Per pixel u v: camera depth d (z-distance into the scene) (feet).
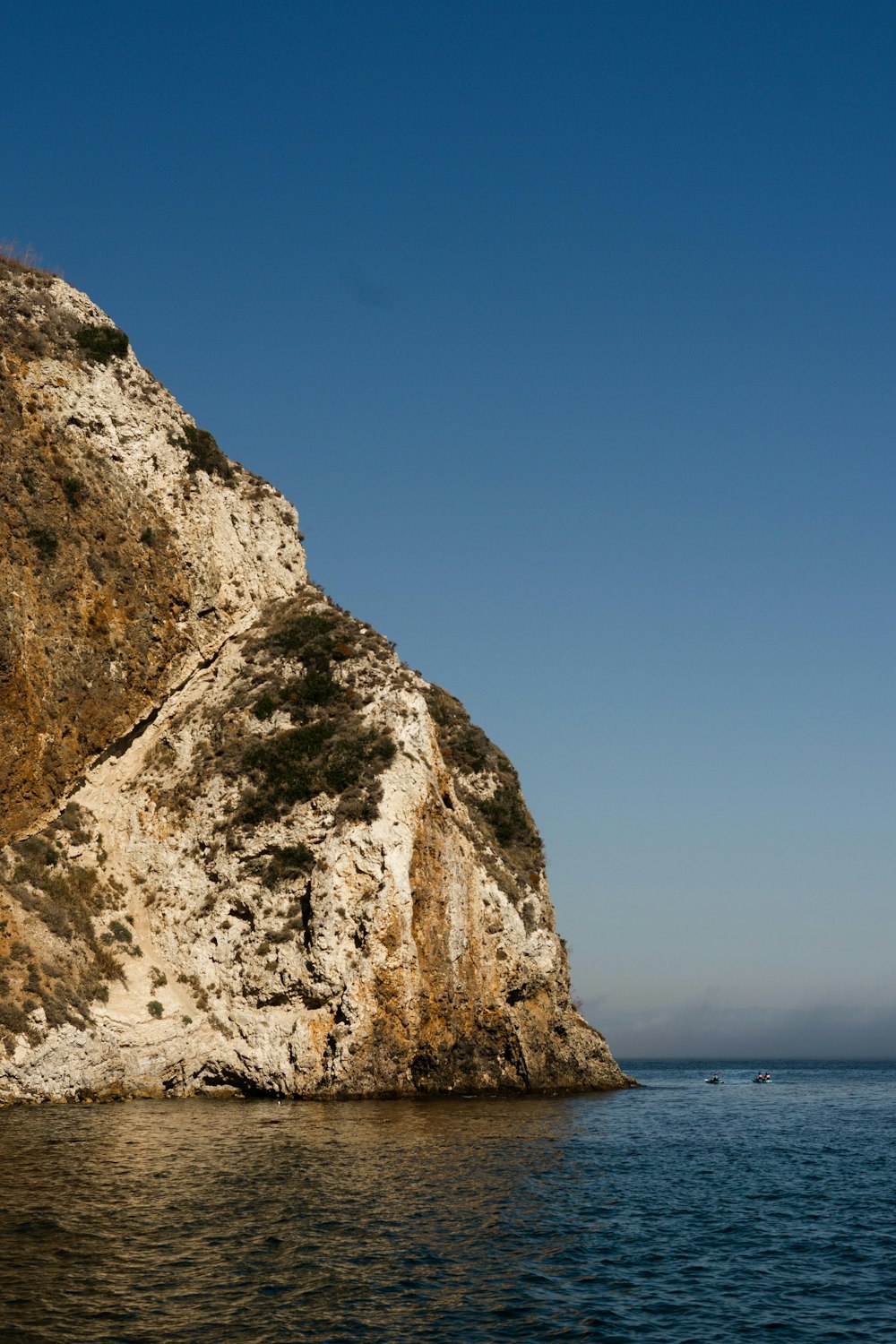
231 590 220.02
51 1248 76.64
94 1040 156.97
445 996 193.36
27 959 157.79
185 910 188.55
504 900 209.87
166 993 175.42
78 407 204.64
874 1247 95.96
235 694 211.41
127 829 193.77
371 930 181.78
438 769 208.85
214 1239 81.71
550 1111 182.91
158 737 203.31
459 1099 189.26
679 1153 148.15
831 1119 224.94
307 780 195.00
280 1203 94.02
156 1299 68.39
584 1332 68.74
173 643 206.18
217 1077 174.81
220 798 196.65
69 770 185.37
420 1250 83.30
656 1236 95.14
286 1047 175.94
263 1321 66.23
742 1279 83.71
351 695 209.46
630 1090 257.75
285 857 190.29
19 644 177.78
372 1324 67.15
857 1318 74.69
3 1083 146.30
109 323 220.64
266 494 243.19
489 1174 114.93
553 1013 219.61
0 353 196.44
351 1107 163.94
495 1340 66.08
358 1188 102.37
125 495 205.36
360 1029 178.09
